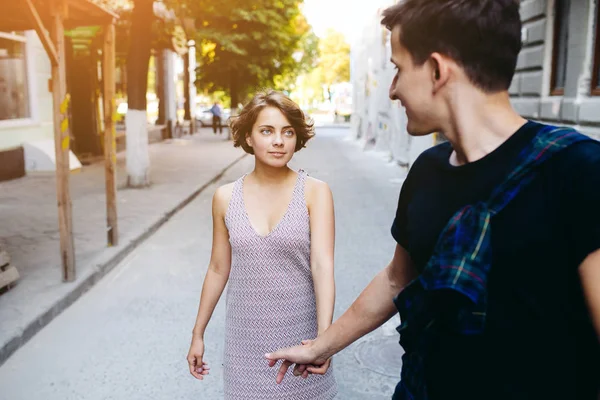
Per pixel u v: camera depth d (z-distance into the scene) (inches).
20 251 260.5
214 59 980.6
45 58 557.9
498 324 43.9
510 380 44.4
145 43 442.0
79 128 668.1
